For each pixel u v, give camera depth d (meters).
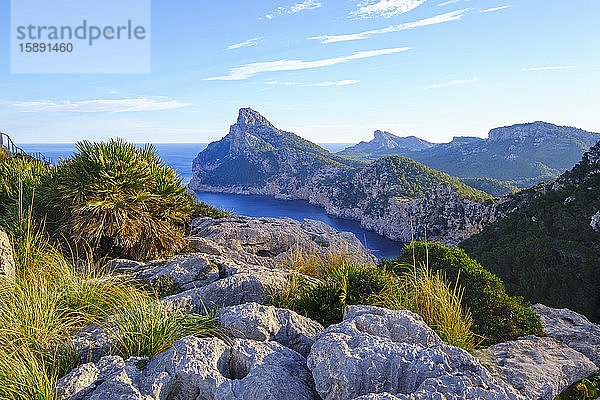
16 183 9.27
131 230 7.48
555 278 31.73
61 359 3.80
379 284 5.93
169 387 3.38
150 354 3.90
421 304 5.42
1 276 4.75
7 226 7.00
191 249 8.91
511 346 5.16
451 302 5.50
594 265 31.34
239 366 3.74
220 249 9.16
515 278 35.81
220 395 3.24
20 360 3.46
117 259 7.26
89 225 7.20
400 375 3.33
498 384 3.32
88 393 3.20
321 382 3.30
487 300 6.26
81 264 6.88
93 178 7.65
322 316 5.40
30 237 6.06
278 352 3.89
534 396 3.71
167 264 6.68
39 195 8.07
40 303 4.36
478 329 5.89
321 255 9.62
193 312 4.95
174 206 8.70
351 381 3.19
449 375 3.28
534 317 6.30
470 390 3.13
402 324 4.21
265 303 5.66
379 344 3.55
